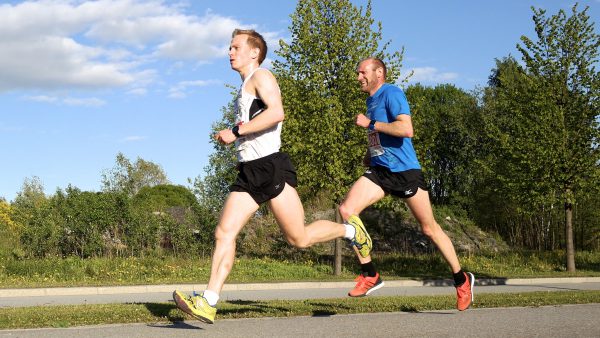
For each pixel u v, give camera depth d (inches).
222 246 201.6
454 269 251.3
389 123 235.6
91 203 868.6
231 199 202.7
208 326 223.3
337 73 870.4
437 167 1644.9
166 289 660.7
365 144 855.7
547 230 1347.2
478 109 1716.3
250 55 207.2
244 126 196.1
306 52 868.0
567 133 936.9
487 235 1392.7
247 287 708.7
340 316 253.9
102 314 247.3
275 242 1087.6
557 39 949.8
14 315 250.1
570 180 952.3
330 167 831.7
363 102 852.0
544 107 940.6
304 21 866.8
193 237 913.5
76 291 626.5
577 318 251.1
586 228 1334.9
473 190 1549.0
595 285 768.3
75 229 848.3
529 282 844.0
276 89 202.4
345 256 1059.9
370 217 1295.5
